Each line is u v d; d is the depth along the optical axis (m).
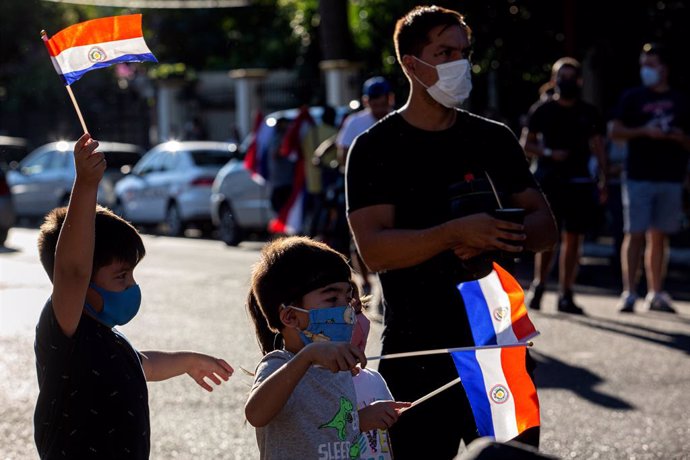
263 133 19.38
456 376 5.11
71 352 4.17
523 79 26.34
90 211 4.08
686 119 12.50
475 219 4.88
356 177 5.25
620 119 12.70
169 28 44.94
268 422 4.02
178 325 12.23
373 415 4.32
